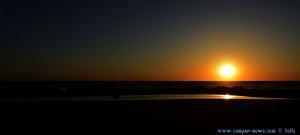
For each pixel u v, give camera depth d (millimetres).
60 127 20781
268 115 25828
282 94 57844
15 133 19031
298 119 23703
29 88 82500
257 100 40594
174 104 35719
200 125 21266
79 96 54062
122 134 18562
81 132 19203
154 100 41906
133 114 26797
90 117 25031
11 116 25672
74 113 27688
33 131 19578
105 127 20719
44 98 48938
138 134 18531
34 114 26938
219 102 37969
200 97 50500
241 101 39031
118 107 32719
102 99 46312
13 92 63625
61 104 36281
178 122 22484
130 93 63469
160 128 20328
